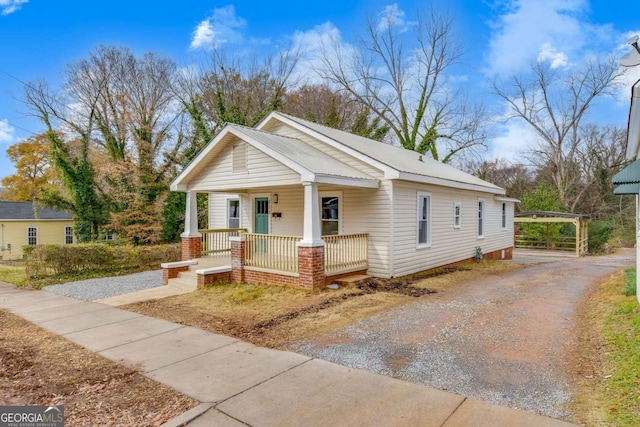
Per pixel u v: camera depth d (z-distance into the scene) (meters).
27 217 27.81
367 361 4.93
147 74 24.52
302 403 3.86
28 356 5.47
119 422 3.64
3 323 7.30
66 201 20.91
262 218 13.80
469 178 16.42
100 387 4.41
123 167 20.17
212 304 8.35
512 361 4.81
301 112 28.28
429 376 4.43
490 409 3.64
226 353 5.38
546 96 30.00
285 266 9.71
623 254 22.89
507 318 6.72
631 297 7.29
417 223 11.73
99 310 8.19
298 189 12.71
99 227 21.41
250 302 8.34
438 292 8.98
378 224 10.66
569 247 24.64
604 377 4.17
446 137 28.64
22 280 12.30
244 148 10.54
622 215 29.38
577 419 3.41
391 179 10.36
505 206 19.66
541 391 3.98
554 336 5.70
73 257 12.94
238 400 3.96
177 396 4.11
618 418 3.35
